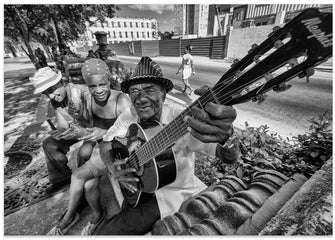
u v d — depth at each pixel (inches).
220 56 486.9
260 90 21.3
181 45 633.0
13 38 225.9
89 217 60.6
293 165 58.4
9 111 171.2
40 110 170.1
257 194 34.8
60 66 261.7
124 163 47.6
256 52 21.2
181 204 44.6
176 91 209.2
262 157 64.1
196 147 37.3
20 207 68.8
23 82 303.6
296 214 24.3
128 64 509.0
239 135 73.9
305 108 140.6
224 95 24.8
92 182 49.8
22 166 94.1
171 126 33.4
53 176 73.5
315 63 17.0
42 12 159.5
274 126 117.7
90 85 48.2
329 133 59.1
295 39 17.7
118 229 42.4
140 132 41.1
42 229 60.7
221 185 44.7
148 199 45.3
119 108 55.2
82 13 193.0
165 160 38.9
